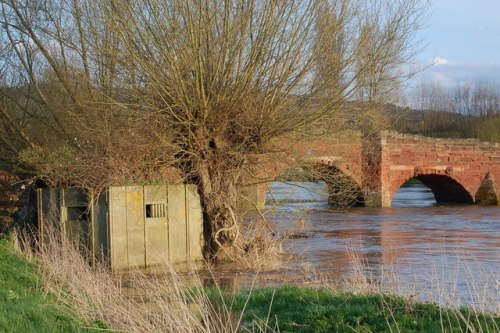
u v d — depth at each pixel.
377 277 17.58
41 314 10.09
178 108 19.20
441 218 37.38
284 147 20.11
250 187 21.19
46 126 25.09
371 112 20.59
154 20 18.86
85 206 18.77
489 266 19.77
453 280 15.31
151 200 18.59
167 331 10.52
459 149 49.50
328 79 19.52
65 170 19.88
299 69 19.36
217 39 19.00
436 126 79.69
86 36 20.48
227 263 19.45
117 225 17.95
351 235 28.72
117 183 18.28
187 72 19.00
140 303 12.94
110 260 17.77
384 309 10.88
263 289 14.34
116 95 19.91
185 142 19.42
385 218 37.22
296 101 19.58
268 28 18.81
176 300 11.44
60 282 13.52
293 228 24.91
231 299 13.34
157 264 18.50
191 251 19.28
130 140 19.12
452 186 50.84
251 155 19.95
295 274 17.84
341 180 22.64
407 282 16.47
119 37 18.77
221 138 19.75
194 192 19.45
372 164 45.03
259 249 19.84
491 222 35.06
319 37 19.52
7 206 24.72
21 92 26.20
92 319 10.81
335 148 26.28
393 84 21.02
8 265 15.32
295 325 10.65
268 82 19.22
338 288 14.75
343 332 9.86
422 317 10.46
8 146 25.23
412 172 46.91
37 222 20.92
